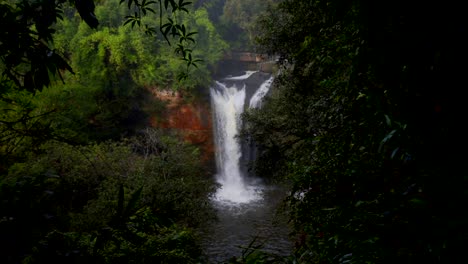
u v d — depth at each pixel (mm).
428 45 1249
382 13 1322
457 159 1211
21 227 1256
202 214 12859
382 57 1452
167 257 4293
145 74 22578
